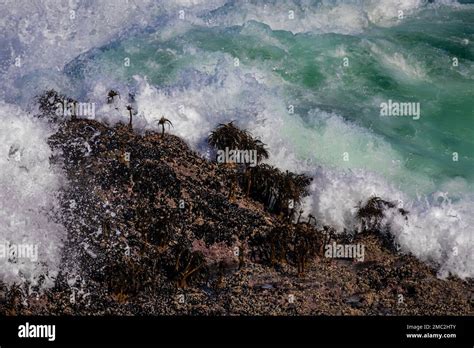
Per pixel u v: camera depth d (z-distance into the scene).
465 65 21.23
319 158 16.62
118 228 13.99
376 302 13.25
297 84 19.27
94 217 14.12
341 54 20.61
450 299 13.55
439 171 16.89
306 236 14.28
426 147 17.72
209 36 20.31
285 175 15.46
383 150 17.08
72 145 15.52
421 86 20.16
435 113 19.00
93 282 13.09
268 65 19.64
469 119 18.92
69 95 17.08
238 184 15.51
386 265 14.30
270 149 16.47
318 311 12.84
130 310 12.66
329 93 19.11
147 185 14.86
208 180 15.38
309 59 20.16
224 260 13.85
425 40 22.25
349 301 13.21
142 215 14.26
